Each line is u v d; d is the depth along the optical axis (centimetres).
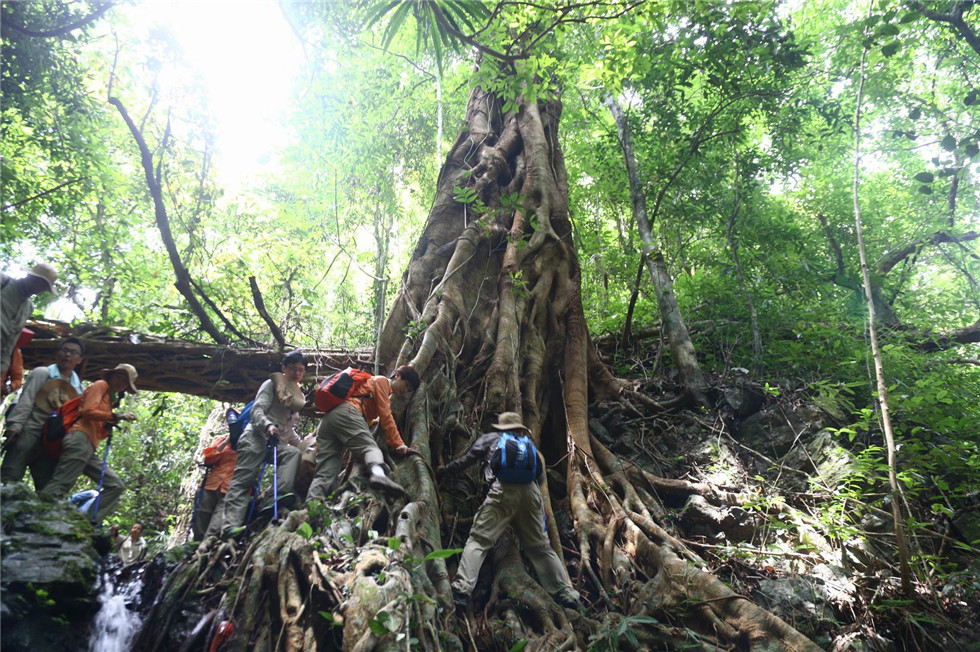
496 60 657
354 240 1185
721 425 784
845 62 973
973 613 539
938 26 969
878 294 1132
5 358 455
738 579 562
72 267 1128
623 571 544
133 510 1168
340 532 456
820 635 512
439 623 420
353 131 1066
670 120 1010
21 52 894
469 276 793
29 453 511
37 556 368
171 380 820
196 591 429
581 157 1259
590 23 824
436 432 614
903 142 1216
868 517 623
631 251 1133
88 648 372
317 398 537
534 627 475
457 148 974
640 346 1006
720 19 869
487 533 494
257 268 1188
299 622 384
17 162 1041
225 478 586
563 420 752
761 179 1188
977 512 626
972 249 1225
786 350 895
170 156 1045
